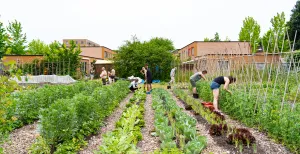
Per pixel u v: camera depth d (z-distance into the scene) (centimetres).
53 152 480
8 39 332
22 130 653
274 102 666
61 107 507
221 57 1120
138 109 868
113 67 2962
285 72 1207
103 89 872
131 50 2833
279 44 2205
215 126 606
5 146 526
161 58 2733
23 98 705
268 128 601
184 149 481
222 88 928
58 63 2283
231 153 485
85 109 591
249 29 3027
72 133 528
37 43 4125
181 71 2216
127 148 441
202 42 3403
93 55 4603
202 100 1216
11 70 322
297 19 3259
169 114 774
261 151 495
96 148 525
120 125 653
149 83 1633
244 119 715
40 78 1930
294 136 491
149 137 597
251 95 741
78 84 1183
